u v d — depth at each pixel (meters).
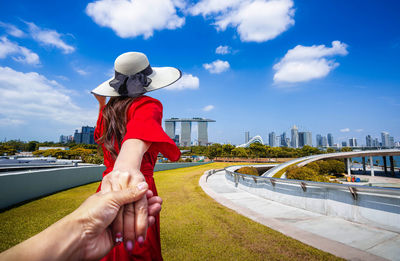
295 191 6.93
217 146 81.12
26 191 7.38
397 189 4.24
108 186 0.44
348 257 3.26
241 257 3.38
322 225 4.86
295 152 97.44
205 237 4.19
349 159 54.31
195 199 7.85
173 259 3.35
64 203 6.86
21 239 3.95
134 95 0.90
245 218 5.39
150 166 0.96
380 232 4.30
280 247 3.68
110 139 0.87
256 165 43.50
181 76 1.01
